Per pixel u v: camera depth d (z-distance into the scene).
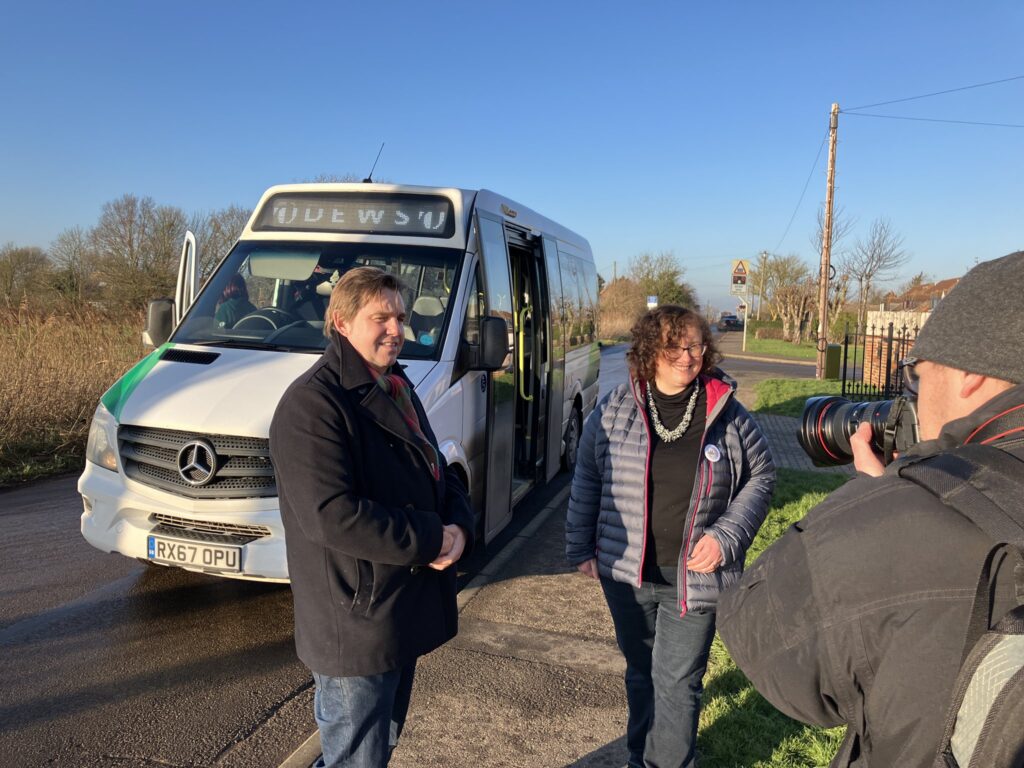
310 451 2.11
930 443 1.16
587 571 2.90
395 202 5.59
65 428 9.73
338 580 2.18
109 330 11.16
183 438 4.23
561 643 4.41
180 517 4.21
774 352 37.69
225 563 4.14
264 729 3.45
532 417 7.00
